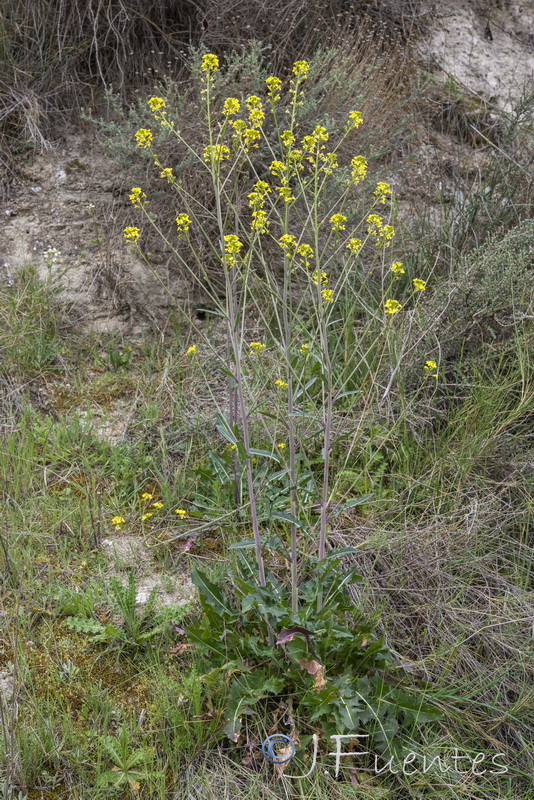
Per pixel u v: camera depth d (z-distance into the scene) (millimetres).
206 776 1991
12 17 4195
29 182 4000
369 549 2586
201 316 3818
